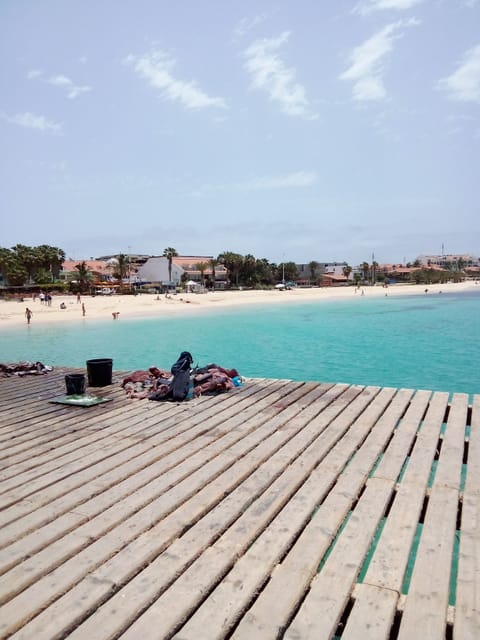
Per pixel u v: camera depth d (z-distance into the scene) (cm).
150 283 9575
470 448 596
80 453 605
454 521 412
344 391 926
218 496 466
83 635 280
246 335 3228
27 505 457
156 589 320
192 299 7006
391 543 375
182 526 407
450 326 3581
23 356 2491
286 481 498
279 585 322
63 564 354
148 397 907
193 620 289
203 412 793
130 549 372
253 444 620
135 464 559
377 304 6412
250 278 10894
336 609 296
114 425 732
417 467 532
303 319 4338
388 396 873
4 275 8194
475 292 9894
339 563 346
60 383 1107
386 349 2478
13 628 286
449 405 802
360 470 525
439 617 290
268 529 397
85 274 8575
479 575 330
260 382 1034
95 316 4822
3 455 605
